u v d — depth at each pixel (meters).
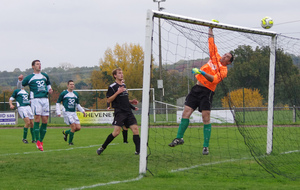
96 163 8.48
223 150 10.95
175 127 21.30
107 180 6.61
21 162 8.56
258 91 26.92
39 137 11.72
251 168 7.87
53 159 9.04
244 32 9.29
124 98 9.82
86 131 21.86
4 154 10.15
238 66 27.28
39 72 11.55
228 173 7.29
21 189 5.88
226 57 8.58
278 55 10.91
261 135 15.65
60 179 6.71
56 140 15.53
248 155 9.84
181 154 10.00
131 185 6.11
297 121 21.27
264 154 10.08
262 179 6.72
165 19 7.55
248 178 6.81
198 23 8.07
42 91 11.39
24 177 6.90
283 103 21.66
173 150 10.91
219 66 8.56
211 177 6.86
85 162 8.62
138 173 7.25
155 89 23.50
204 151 8.68
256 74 27.11
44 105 11.34
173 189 5.81
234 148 11.43
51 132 21.27
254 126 19.48
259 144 12.51
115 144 13.12
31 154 10.13
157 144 12.77
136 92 35.22
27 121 14.14
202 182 6.40
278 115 21.84
